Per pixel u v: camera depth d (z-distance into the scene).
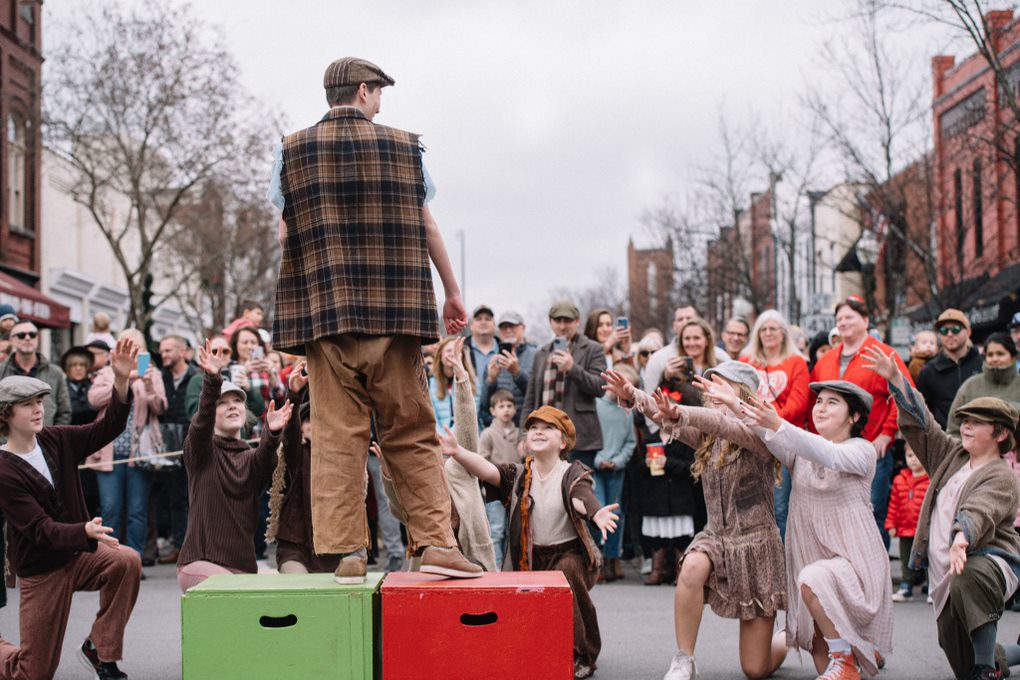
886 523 10.07
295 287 5.03
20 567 6.27
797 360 9.73
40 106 25.44
